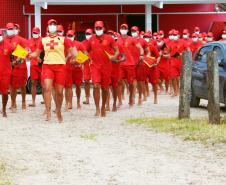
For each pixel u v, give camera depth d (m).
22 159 7.47
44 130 10.09
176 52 15.96
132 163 7.14
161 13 27.89
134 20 30.12
